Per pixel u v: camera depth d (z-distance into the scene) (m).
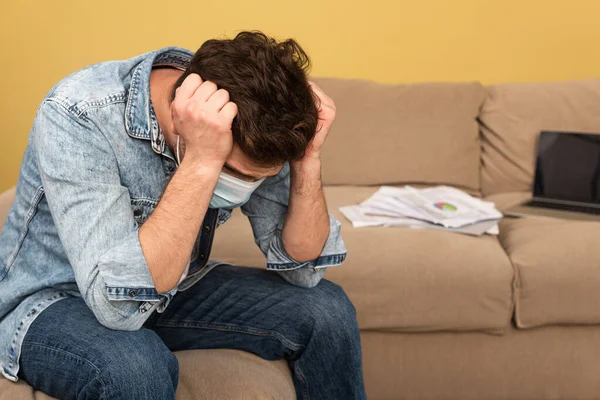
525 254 1.86
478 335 1.88
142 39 2.97
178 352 1.35
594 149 2.31
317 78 2.53
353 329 1.33
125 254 1.05
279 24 2.93
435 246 1.88
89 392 1.04
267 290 1.36
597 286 1.81
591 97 2.48
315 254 1.32
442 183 2.46
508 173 2.48
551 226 2.03
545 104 2.49
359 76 2.97
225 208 1.31
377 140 2.45
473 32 2.89
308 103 1.05
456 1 2.87
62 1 2.93
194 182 1.06
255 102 1.01
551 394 1.90
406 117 2.47
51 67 3.00
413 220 2.05
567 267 1.82
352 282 1.82
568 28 2.87
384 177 2.45
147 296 1.07
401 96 2.50
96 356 1.05
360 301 1.82
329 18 2.91
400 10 2.89
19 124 3.06
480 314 1.82
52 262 1.19
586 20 2.85
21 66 3.00
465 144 2.47
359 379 1.33
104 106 1.12
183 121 1.04
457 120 2.47
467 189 2.48
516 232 2.03
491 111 2.53
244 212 1.38
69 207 1.07
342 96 2.49
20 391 1.11
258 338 1.33
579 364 1.88
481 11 2.87
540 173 2.38
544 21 2.87
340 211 2.15
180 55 1.25
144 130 1.15
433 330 1.86
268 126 1.01
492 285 1.81
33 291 1.18
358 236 1.92
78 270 1.06
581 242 1.89
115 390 1.02
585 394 1.90
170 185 1.08
